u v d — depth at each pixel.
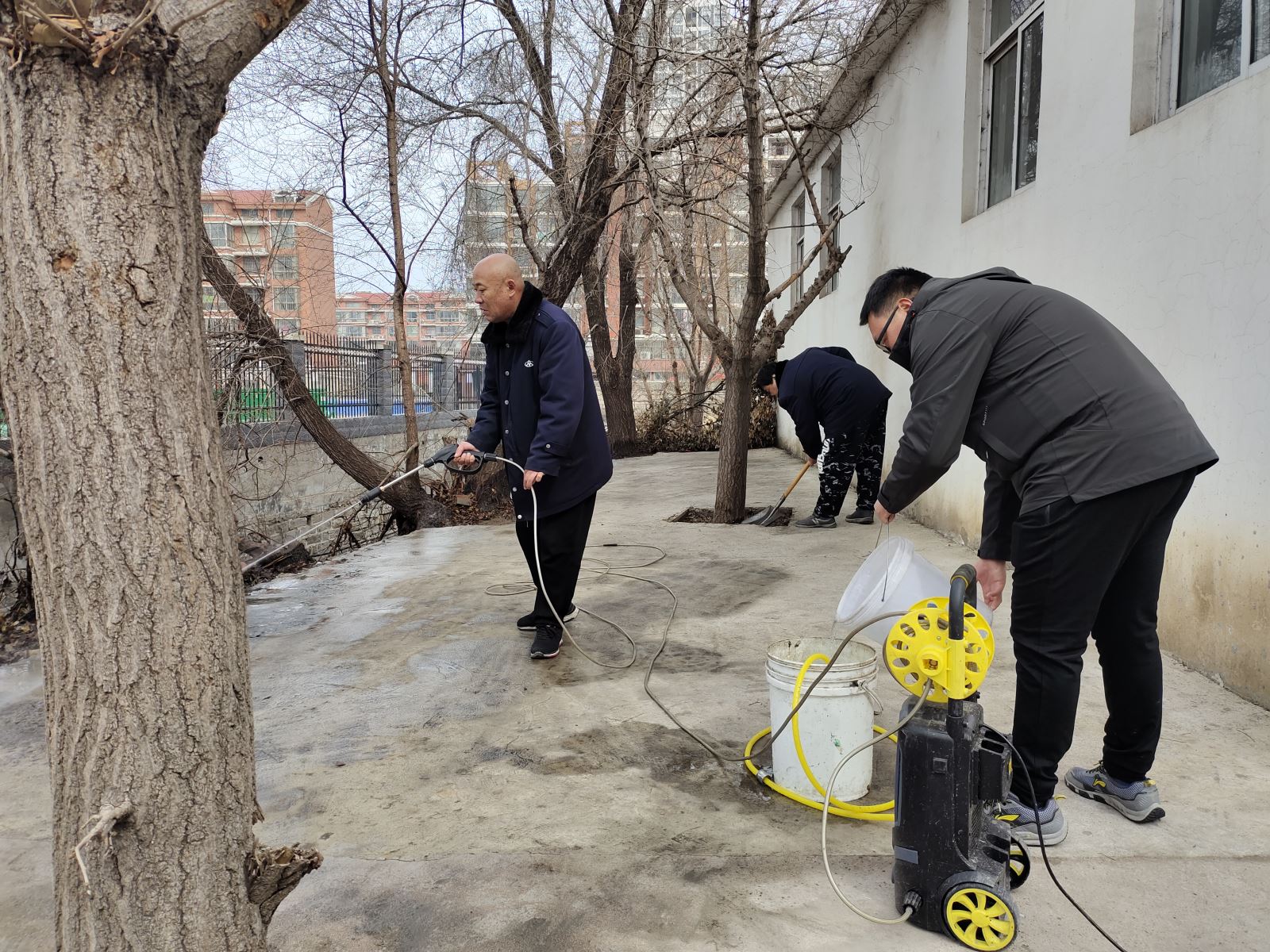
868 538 6.16
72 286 1.21
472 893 1.99
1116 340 2.04
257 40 1.37
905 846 1.82
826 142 9.56
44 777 2.72
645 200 8.36
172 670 1.27
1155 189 3.55
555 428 3.45
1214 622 3.21
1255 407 2.99
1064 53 4.33
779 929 1.84
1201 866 2.04
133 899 1.28
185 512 1.29
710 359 16.05
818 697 2.36
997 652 3.66
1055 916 1.86
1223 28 3.34
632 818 2.35
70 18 1.15
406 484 8.77
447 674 3.61
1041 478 2.00
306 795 2.53
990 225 5.28
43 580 1.27
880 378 7.84
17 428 1.26
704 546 6.14
